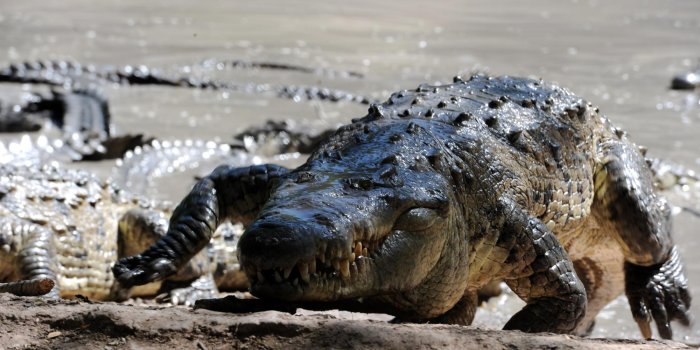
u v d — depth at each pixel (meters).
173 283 28.84
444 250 17.16
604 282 25.70
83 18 97.50
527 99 22.14
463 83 23.12
